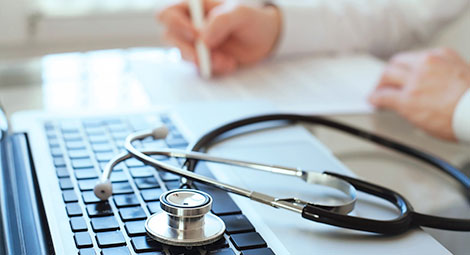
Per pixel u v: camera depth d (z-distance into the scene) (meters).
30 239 0.32
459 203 0.49
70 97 0.71
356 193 0.37
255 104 0.59
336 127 0.56
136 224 0.33
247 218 0.35
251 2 0.96
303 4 0.95
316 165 0.45
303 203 0.35
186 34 0.84
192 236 0.31
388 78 0.77
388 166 0.55
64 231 0.32
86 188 0.37
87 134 0.47
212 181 0.37
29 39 1.04
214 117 0.54
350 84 0.81
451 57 0.80
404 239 0.34
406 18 1.03
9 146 0.44
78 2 1.07
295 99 0.73
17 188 0.37
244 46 0.89
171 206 0.31
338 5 0.98
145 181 0.39
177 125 0.51
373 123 0.69
